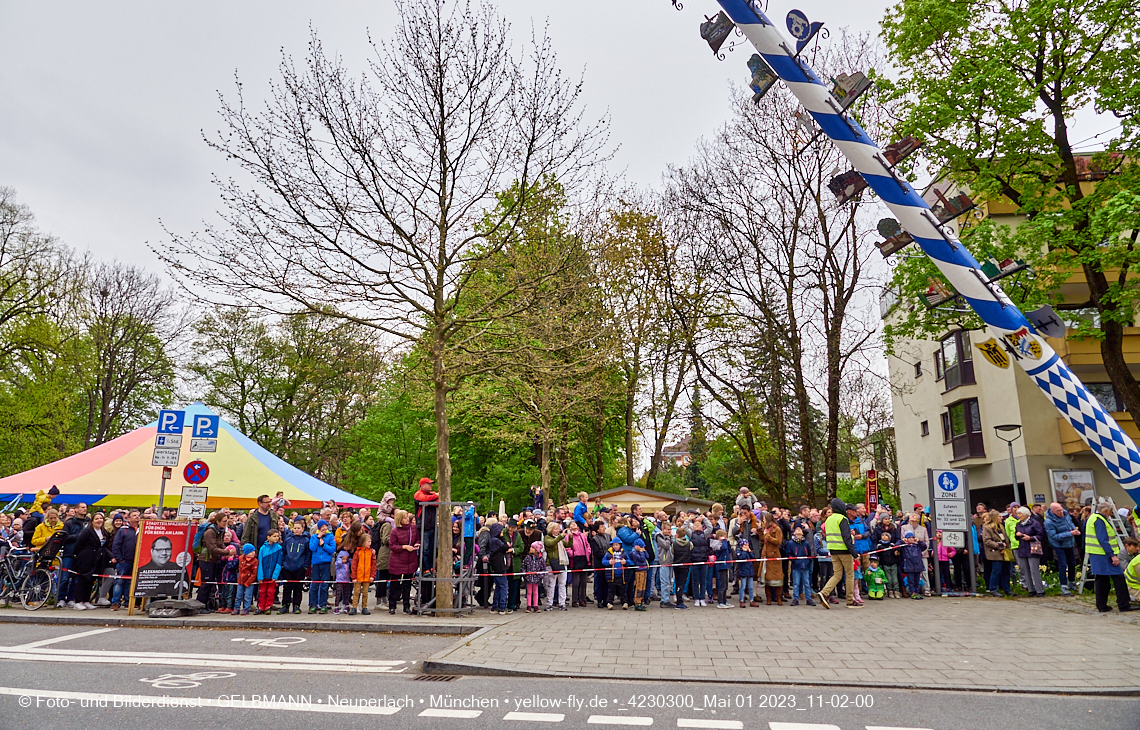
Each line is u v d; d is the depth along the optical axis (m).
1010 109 15.77
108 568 13.21
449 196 12.67
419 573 12.07
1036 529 14.16
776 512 14.12
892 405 35.44
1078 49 15.81
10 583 12.91
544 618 11.63
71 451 32.12
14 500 18.42
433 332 12.60
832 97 5.62
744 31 5.70
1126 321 15.79
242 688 7.00
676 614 12.25
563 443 26.14
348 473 35.72
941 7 16.09
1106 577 11.65
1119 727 5.73
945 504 15.12
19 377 29.56
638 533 13.16
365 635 10.45
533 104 12.24
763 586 14.44
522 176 12.45
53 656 8.62
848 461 52.25
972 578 14.74
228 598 12.88
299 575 12.30
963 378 26.42
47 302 30.05
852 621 11.19
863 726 5.76
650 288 24.47
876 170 5.54
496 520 12.94
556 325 13.30
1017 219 22.91
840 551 13.14
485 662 8.05
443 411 12.48
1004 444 24.45
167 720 5.89
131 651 8.99
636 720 5.92
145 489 18.91
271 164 11.53
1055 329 5.21
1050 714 6.12
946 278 5.53
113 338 34.72
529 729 5.66
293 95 11.62
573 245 12.89
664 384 27.19
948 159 17.03
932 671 7.67
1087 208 15.55
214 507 19.53
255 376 37.09
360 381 13.38
